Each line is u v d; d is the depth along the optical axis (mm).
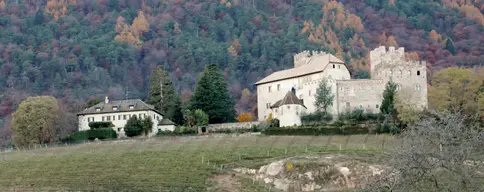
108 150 129125
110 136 151500
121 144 137000
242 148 122125
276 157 111125
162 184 98438
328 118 147125
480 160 54156
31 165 116812
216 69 175750
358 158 102062
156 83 183125
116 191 95438
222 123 160625
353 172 96312
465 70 159250
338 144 122688
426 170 53938
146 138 145875
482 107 140625
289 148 119750
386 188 56500
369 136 129750
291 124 148750
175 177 102188
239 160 111562
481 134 55719
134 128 153500
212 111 167875
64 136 153375
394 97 141875
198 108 169000
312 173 98250
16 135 153125
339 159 101812
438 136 56281
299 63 179625
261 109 172375
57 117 156125
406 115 135375
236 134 142875
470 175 53219
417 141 55562
